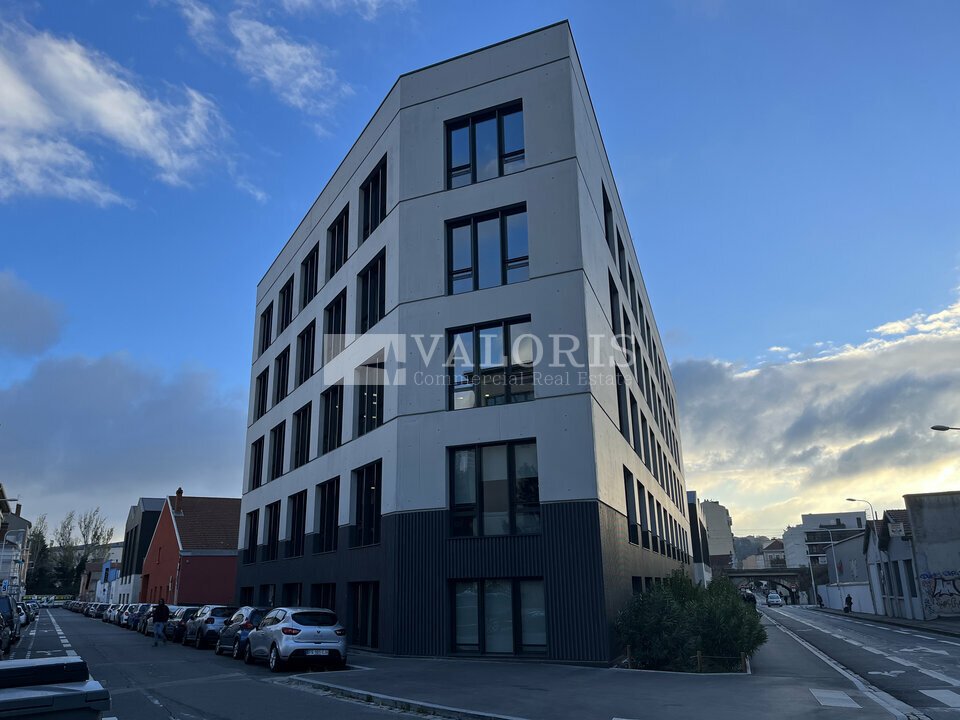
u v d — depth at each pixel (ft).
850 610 168.96
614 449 68.59
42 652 78.07
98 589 367.45
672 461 146.51
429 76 74.13
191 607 98.68
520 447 62.39
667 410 144.66
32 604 217.15
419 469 64.85
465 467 64.08
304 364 102.17
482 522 61.98
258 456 121.29
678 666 52.80
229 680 50.62
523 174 67.26
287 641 54.80
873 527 144.46
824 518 414.41
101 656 73.51
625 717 32.17
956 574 114.62
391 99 76.74
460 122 72.33
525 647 58.23
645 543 86.63
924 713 33.42
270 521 109.81
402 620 62.03
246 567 115.85
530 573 58.44
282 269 116.78
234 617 74.28
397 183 72.95
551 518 58.80
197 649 84.58
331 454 84.58
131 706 38.29
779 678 47.09
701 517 261.65
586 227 66.69
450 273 68.80
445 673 49.93
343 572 76.95
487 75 71.26
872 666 54.80
